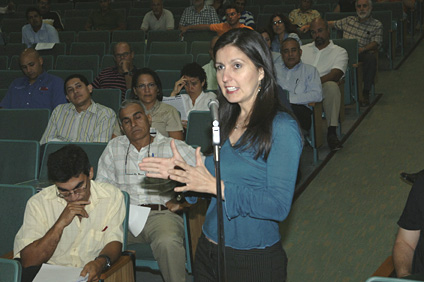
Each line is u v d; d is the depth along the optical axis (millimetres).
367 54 6754
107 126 4441
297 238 3785
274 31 6711
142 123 3205
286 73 5312
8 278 1959
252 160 1691
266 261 1765
